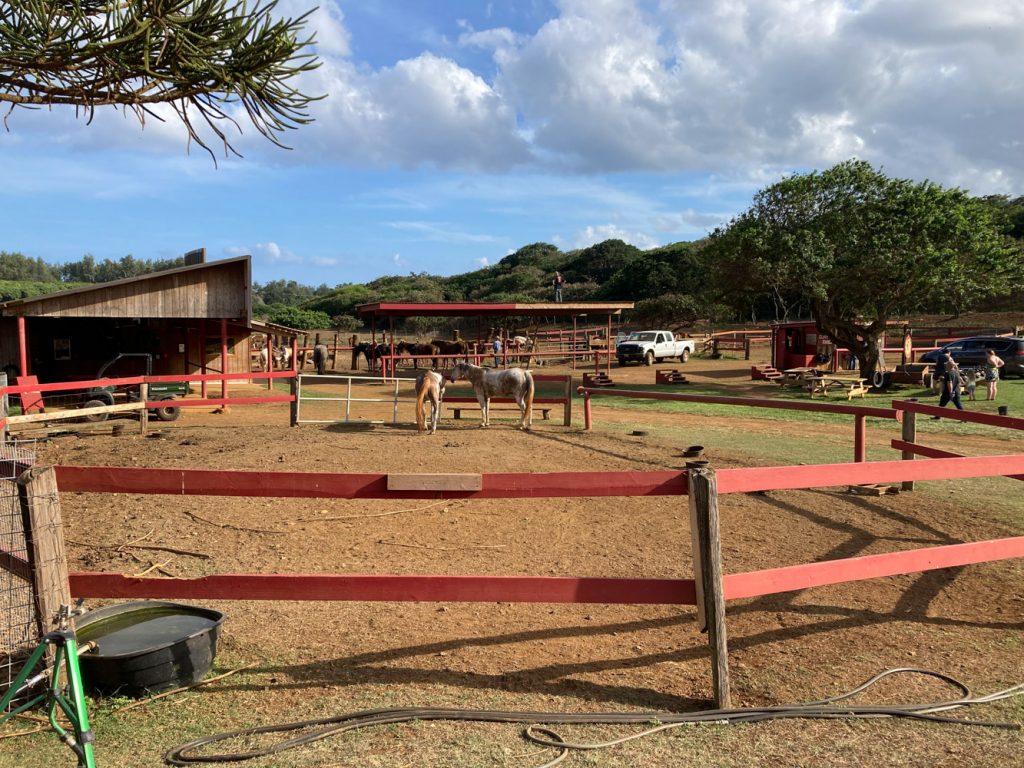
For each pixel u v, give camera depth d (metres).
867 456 11.19
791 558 5.94
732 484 3.54
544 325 58.12
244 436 13.03
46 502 3.44
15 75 4.75
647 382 28.11
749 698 3.57
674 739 3.12
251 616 4.63
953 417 7.54
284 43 5.12
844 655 4.11
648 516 7.37
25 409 14.55
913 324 49.34
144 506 7.54
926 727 3.25
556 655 4.07
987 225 23.19
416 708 3.34
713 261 25.17
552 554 6.05
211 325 23.86
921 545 6.35
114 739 3.08
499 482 3.57
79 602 3.90
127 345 22.33
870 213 22.27
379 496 3.56
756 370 28.19
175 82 5.07
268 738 3.09
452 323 62.28
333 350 36.41
